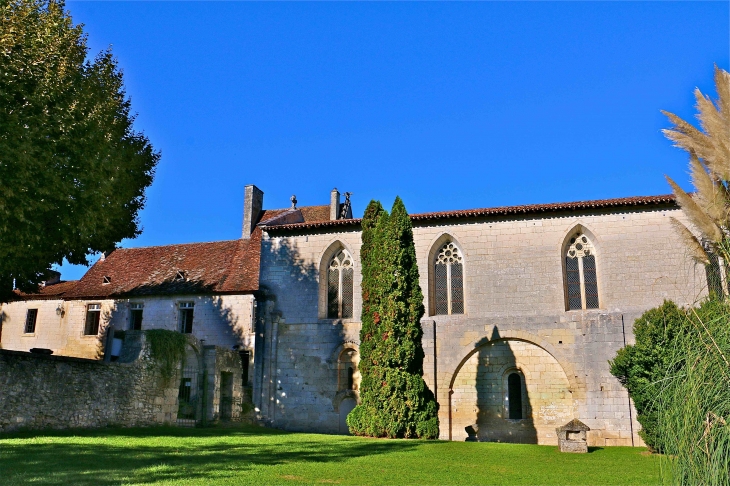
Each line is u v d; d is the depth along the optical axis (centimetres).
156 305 3728
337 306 3105
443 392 2788
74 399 2053
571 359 2680
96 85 2336
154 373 2431
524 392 2733
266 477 1273
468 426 2655
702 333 842
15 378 1853
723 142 1023
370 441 2194
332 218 4531
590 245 2814
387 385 2434
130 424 2275
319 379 2981
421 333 2523
